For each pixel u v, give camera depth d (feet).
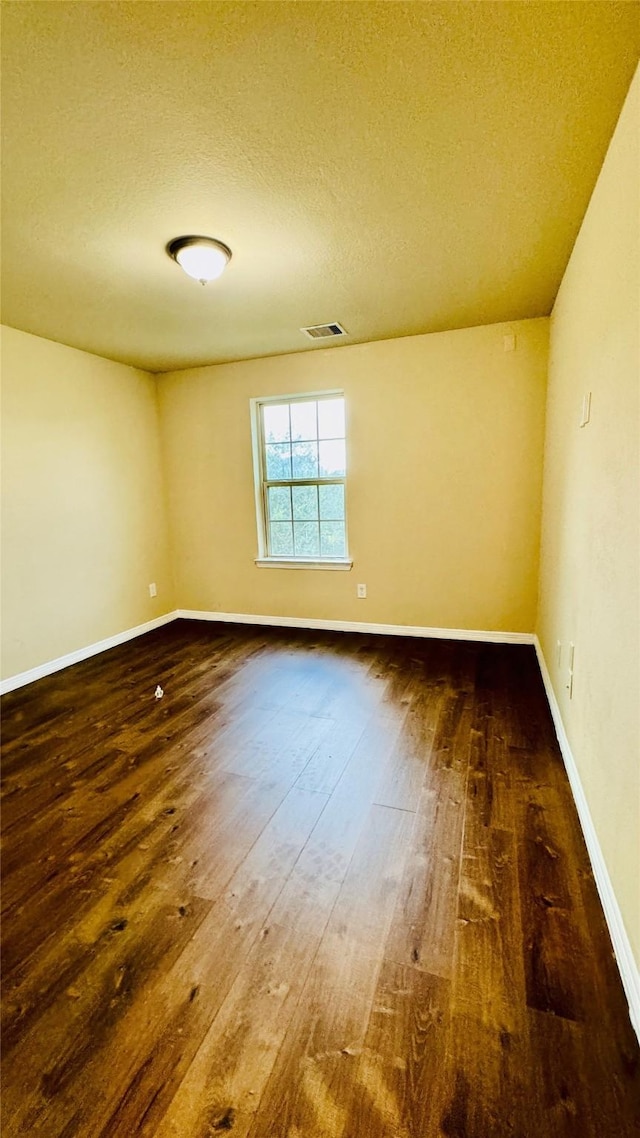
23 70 4.03
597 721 5.23
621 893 4.15
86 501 12.22
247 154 5.12
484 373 11.20
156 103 4.40
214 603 15.19
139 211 6.09
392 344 11.81
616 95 4.43
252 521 14.17
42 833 5.94
